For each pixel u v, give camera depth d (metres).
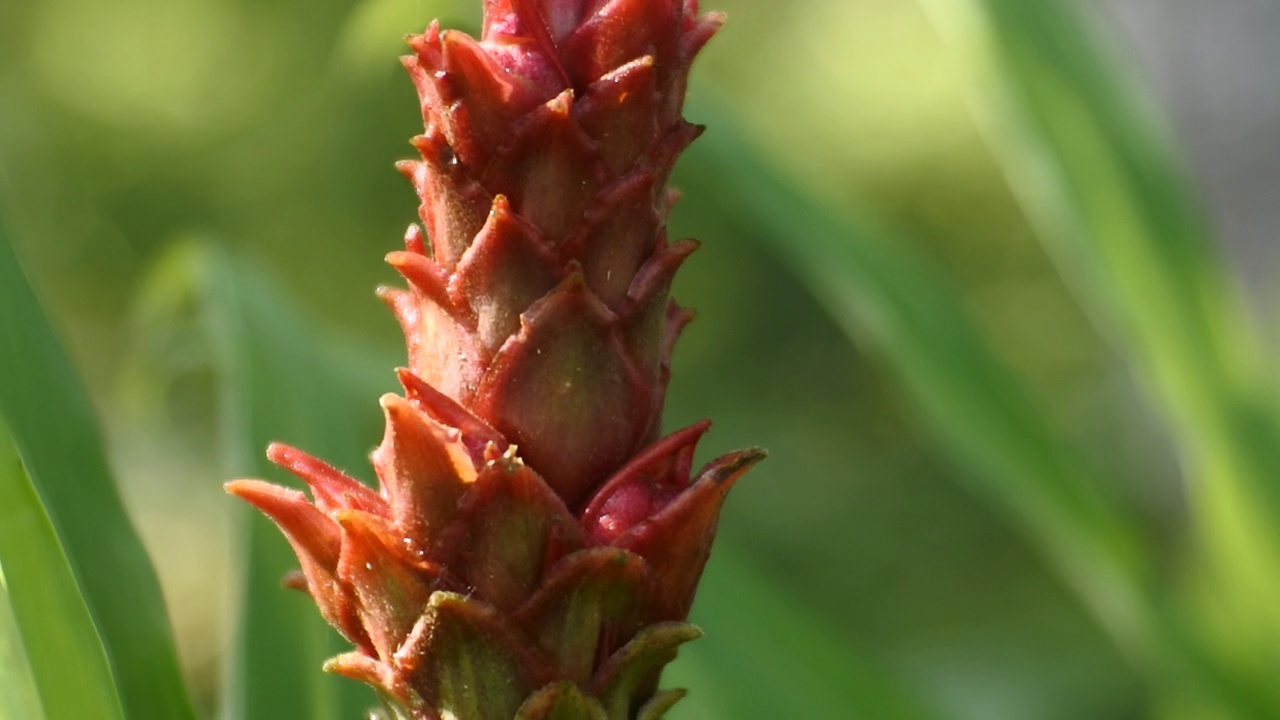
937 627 1.33
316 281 1.66
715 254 1.62
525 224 0.32
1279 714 0.48
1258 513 0.48
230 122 1.75
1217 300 0.49
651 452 0.32
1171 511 1.45
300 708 0.39
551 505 0.31
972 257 1.79
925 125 1.89
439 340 0.32
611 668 0.32
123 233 1.72
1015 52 0.49
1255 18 1.48
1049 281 1.74
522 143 0.31
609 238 0.32
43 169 1.77
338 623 0.32
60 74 1.83
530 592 0.32
